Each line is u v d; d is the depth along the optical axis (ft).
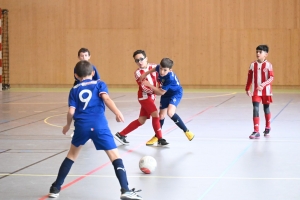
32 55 82.23
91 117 18.21
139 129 36.83
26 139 32.58
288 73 78.79
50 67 82.23
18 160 25.68
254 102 33.09
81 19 81.35
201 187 19.85
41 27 81.71
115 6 80.89
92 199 18.34
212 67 80.07
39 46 81.97
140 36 80.79
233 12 79.20
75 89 18.53
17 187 20.11
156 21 80.48
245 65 79.51
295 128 36.73
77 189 19.69
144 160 22.45
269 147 29.04
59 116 45.24
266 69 33.12
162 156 26.63
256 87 33.32
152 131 35.83
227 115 45.11
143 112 30.25
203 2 79.61
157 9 80.33
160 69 28.60
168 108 29.78
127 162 25.09
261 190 19.31
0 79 77.20
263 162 24.80
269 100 33.42
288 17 78.38
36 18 81.71
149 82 29.86
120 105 54.39
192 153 27.43
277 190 19.30
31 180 21.29
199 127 37.65
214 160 25.40
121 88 81.25
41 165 24.40
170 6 80.12
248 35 79.15
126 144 30.42
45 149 28.96
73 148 18.67
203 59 80.23
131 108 51.19
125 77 81.51
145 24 80.64
